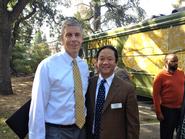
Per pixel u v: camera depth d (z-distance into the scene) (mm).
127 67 14977
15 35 28344
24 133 3912
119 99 3891
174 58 6180
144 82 13789
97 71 4207
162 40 12453
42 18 30062
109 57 4004
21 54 31031
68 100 3775
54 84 3760
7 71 16125
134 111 3908
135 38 14305
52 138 3770
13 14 15852
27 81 24328
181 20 11344
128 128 3887
